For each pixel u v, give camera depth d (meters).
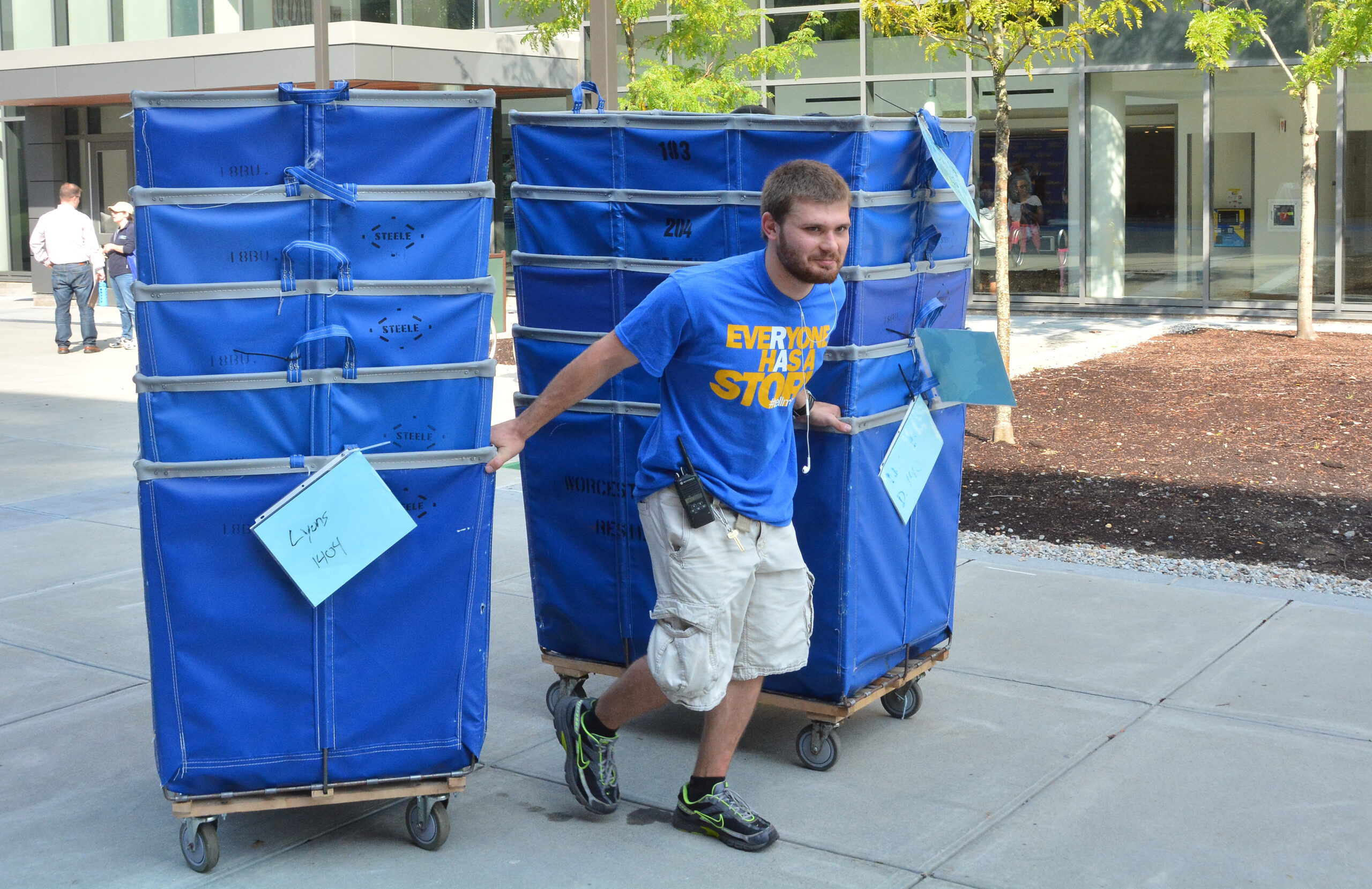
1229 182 15.98
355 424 3.27
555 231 4.08
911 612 4.17
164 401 3.20
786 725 4.33
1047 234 17.16
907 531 4.09
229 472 3.22
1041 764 3.94
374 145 3.20
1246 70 15.65
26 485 8.10
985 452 8.62
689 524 3.30
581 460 4.14
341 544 3.22
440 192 3.24
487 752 4.12
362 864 3.38
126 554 6.52
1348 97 15.13
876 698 4.00
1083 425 9.37
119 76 19.70
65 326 14.71
